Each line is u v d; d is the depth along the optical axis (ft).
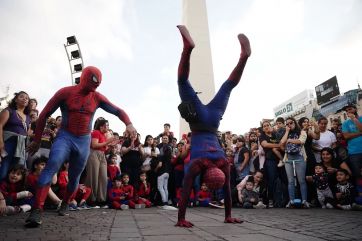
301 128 24.00
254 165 27.04
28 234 9.67
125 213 18.16
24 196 17.67
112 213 17.99
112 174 24.98
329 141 23.25
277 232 10.16
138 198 25.02
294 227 11.46
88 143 13.82
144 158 27.61
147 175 28.07
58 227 11.31
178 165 27.61
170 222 13.17
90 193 22.38
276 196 23.06
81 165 13.92
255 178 23.76
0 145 16.52
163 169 26.94
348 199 19.90
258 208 22.47
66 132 13.28
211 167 11.21
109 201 23.09
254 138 27.99
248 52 11.73
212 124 11.66
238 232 10.14
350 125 20.97
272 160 23.68
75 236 9.30
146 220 14.03
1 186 17.17
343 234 9.77
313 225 12.05
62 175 21.58
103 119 23.45
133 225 12.02
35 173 19.24
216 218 15.29
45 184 11.68
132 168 26.05
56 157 12.28
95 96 13.89
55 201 19.12
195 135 11.66
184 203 11.63
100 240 8.61
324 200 21.13
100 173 22.93
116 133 29.94
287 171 22.12
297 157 21.90
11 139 17.40
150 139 28.50
